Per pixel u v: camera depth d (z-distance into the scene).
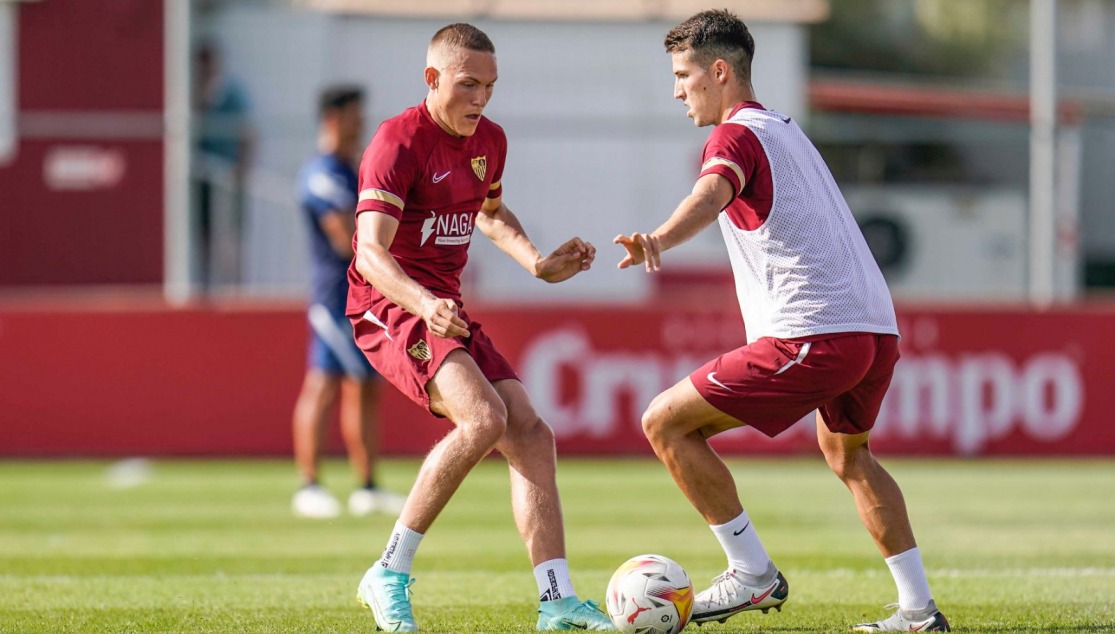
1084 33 87.81
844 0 100.81
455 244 17.22
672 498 35.03
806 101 60.38
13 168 52.66
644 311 43.03
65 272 52.91
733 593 17.00
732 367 16.20
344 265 31.20
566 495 35.72
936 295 54.16
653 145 49.41
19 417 42.81
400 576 16.31
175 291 44.62
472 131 16.56
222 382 43.03
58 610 18.69
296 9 54.00
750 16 54.28
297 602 19.42
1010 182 63.22
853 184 59.50
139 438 42.78
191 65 44.94
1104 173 68.12
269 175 49.72
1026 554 25.06
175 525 29.64
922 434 43.19
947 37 101.19
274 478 39.62
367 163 16.41
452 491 16.11
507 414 16.73
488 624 17.22
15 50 53.56
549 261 17.36
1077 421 43.38
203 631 16.88
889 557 16.86
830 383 16.02
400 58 53.78
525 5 52.84
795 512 31.81
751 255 16.23
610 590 16.23
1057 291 46.88
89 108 53.62
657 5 53.25
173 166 44.72
